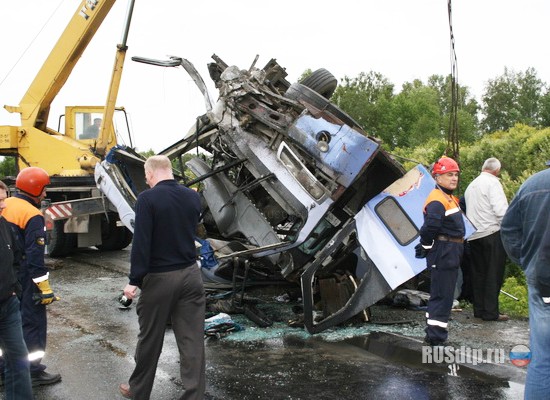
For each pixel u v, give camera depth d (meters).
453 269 5.34
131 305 7.48
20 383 3.84
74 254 12.24
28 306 4.61
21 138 12.52
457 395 4.29
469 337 5.85
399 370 4.86
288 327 6.29
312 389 4.46
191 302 3.94
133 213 7.16
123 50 11.20
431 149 15.77
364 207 6.11
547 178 3.33
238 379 4.71
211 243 6.80
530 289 3.39
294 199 6.14
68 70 12.36
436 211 5.22
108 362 5.22
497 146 13.72
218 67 7.03
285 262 6.59
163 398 4.35
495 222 6.47
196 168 7.14
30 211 4.55
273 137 6.21
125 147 7.64
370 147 5.66
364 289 5.91
